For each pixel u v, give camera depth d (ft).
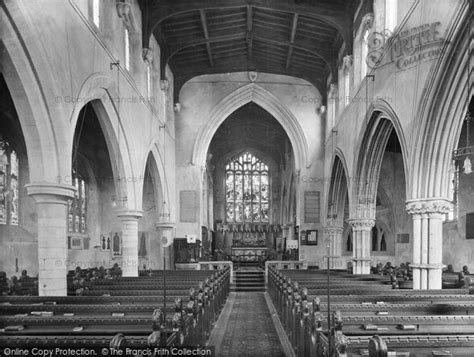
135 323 20.80
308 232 87.61
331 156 80.28
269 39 76.18
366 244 62.23
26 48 29.22
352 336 18.20
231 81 89.45
